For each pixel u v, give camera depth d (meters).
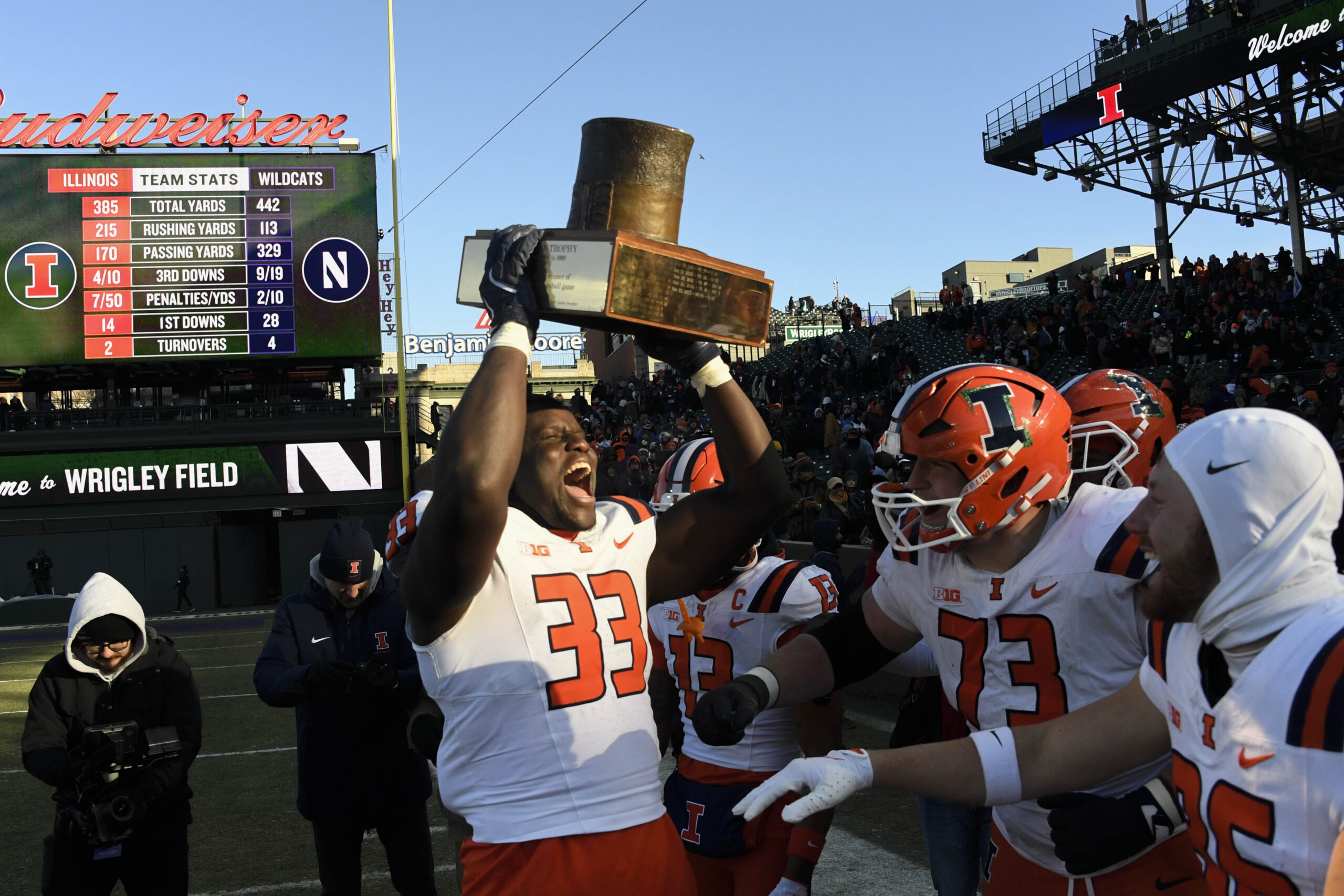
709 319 1.87
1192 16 16.56
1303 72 17.19
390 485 21.38
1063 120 18.86
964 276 42.47
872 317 32.38
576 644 1.84
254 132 20.25
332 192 20.09
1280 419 1.26
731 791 2.61
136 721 3.05
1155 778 1.73
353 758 3.27
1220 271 17.70
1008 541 1.89
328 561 3.42
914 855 3.97
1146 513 1.38
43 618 17.70
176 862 3.07
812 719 2.60
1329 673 1.19
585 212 1.88
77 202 19.55
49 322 19.52
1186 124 18.73
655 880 1.82
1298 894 1.24
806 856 2.48
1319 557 1.25
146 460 20.75
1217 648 1.36
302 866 4.38
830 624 2.10
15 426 20.80
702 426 16.78
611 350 39.31
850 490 9.01
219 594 21.34
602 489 14.87
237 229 19.84
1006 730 1.66
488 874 1.78
